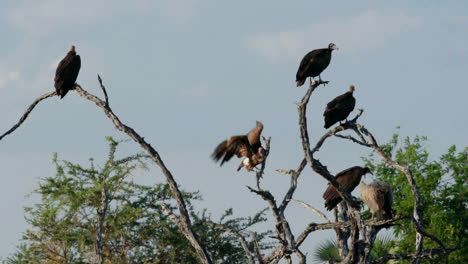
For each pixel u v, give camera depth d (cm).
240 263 4688
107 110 3466
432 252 3148
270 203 3041
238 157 2302
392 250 5038
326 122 3281
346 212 3478
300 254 2991
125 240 4491
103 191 4066
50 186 4350
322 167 2728
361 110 3294
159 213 4600
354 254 2808
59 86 3438
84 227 4428
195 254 4575
